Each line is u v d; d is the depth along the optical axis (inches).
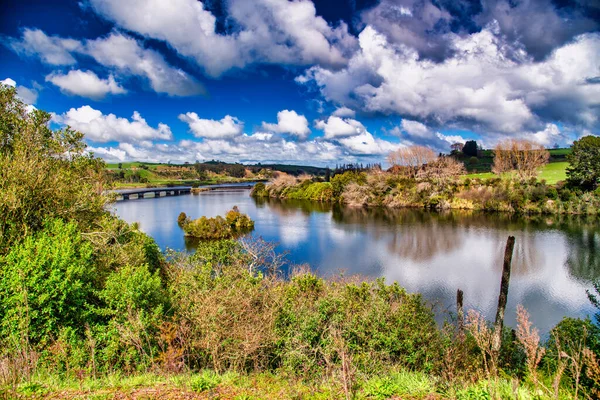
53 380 293.1
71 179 724.7
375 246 1679.4
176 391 273.4
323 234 1987.0
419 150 4409.5
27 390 258.2
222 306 422.9
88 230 714.8
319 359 382.6
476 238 1814.7
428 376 350.3
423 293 1061.8
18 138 695.7
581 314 912.3
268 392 290.0
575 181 2716.5
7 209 540.4
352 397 269.1
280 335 437.1
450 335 460.4
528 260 1398.9
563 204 2476.6
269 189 4837.6
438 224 2262.6
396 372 368.5
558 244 1646.2
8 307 380.2
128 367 358.9
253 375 361.4
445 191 3134.8
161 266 914.7
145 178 6633.9
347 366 276.1
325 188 4094.5
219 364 366.9
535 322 868.6
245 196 4911.4
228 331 398.6
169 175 7790.4
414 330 441.1
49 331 377.7
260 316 449.1
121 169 7042.3
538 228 2033.7
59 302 385.7
